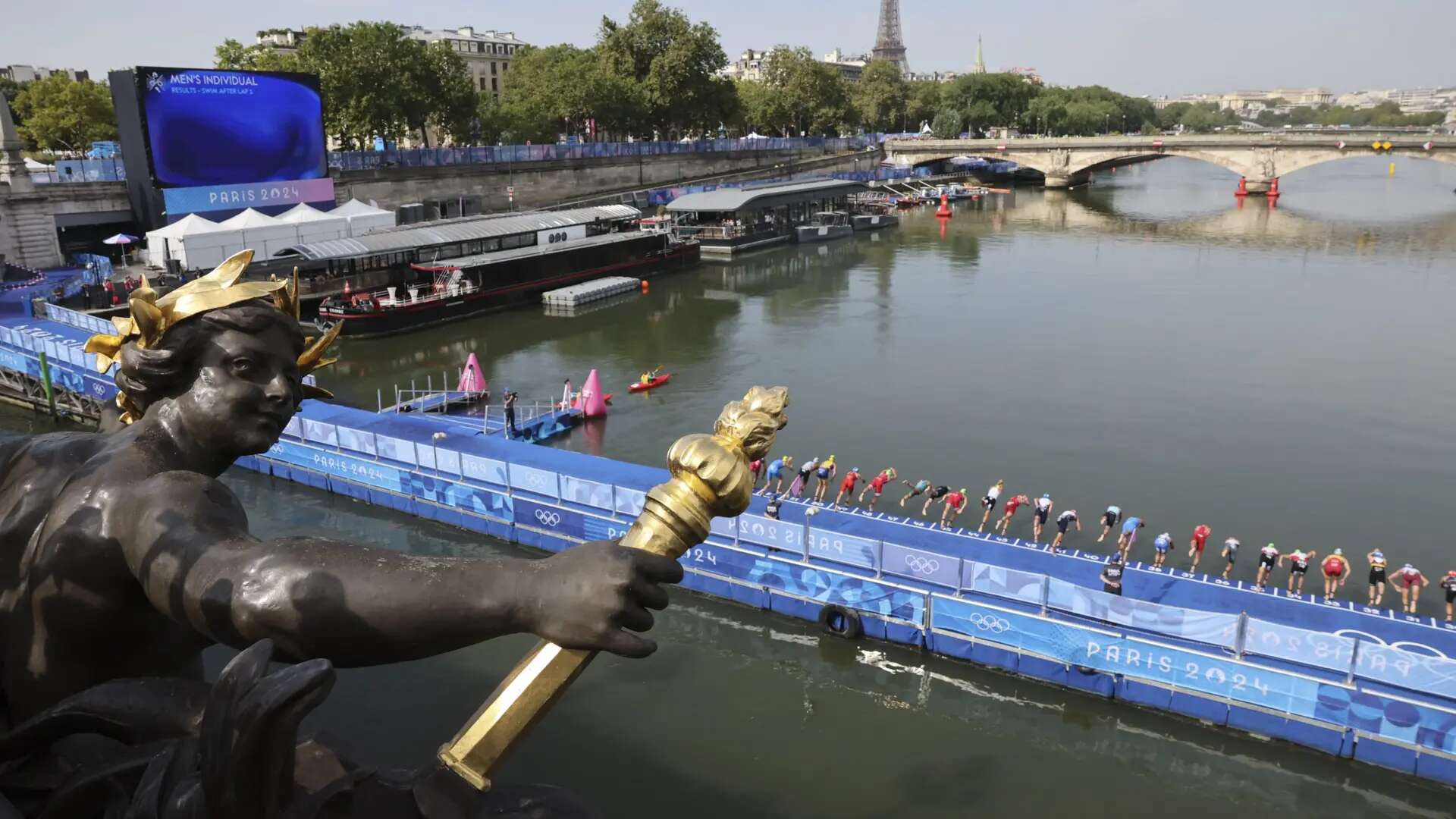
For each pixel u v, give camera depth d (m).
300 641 3.64
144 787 4.00
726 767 22.00
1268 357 58.56
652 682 25.17
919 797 21.17
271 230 70.00
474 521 33.78
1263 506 37.56
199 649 5.34
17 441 5.29
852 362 58.69
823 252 102.19
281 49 131.75
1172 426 46.62
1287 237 106.31
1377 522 36.03
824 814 20.56
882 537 32.25
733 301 77.75
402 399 51.22
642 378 53.41
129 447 4.79
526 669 3.99
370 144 114.69
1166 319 68.50
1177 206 143.00
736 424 4.03
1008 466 41.62
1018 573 25.27
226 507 4.43
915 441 44.81
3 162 69.25
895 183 152.50
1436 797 20.64
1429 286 78.25
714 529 29.41
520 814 4.27
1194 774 21.91
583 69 125.50
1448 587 27.08
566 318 71.69
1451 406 49.25
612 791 21.08
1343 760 21.53
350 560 3.73
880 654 26.25
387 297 68.25
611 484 30.97
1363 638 25.69
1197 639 23.25
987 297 77.44
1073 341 62.78
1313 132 183.50
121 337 5.21
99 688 4.53
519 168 110.31
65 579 4.47
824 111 167.12
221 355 4.86
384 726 23.00
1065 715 23.88
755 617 28.06
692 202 105.44
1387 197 152.62
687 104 135.62
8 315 57.12
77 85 102.75
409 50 94.75
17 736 4.63
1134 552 33.53
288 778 3.44
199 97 69.81
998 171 199.38
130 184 73.75
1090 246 102.75
